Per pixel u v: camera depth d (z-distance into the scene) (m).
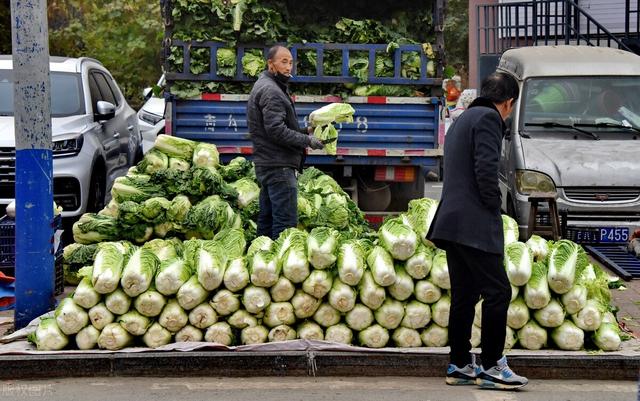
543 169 11.75
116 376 7.04
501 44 21.83
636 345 7.45
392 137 11.73
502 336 6.64
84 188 11.94
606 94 12.88
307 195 9.93
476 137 6.46
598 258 11.40
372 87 11.68
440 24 12.04
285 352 7.11
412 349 7.20
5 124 12.05
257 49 11.71
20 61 7.84
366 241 7.66
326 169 11.99
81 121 12.45
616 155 11.95
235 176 10.34
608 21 20.75
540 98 12.84
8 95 12.80
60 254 9.38
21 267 8.02
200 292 7.16
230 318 7.22
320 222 9.54
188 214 9.41
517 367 7.07
